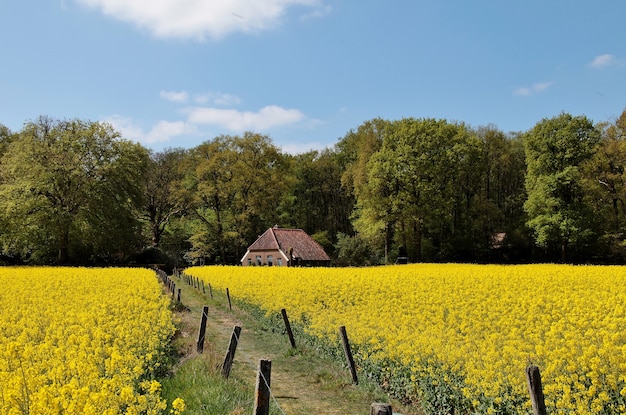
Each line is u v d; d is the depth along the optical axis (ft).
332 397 29.58
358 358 33.71
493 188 199.21
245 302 65.87
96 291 61.57
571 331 30.58
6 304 48.49
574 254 158.30
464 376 24.39
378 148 178.70
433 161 157.99
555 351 23.67
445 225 183.42
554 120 151.53
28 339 31.65
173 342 41.11
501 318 36.35
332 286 62.75
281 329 49.62
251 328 54.80
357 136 221.66
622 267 93.86
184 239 223.92
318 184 253.44
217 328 54.54
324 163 247.09
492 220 180.86
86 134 161.79
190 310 69.36
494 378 23.32
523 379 22.33
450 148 158.61
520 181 195.62
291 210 253.85
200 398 24.86
